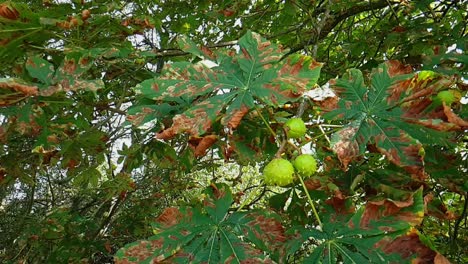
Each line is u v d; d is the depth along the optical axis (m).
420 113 0.74
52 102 0.94
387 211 0.66
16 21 0.94
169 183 2.48
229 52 0.79
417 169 0.69
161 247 0.68
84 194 2.75
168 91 0.73
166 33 2.14
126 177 1.83
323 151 0.93
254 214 0.74
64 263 1.97
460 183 0.95
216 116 0.70
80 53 0.87
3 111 0.93
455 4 1.64
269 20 2.08
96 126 1.26
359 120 0.75
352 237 0.67
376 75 0.79
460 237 1.66
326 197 0.94
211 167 2.34
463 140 1.19
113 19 1.14
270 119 0.95
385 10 2.12
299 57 0.71
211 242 0.70
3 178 1.39
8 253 2.48
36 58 0.85
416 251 0.62
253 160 0.95
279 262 0.70
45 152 1.15
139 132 1.64
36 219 2.44
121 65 1.25
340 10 1.87
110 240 2.39
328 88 0.79
